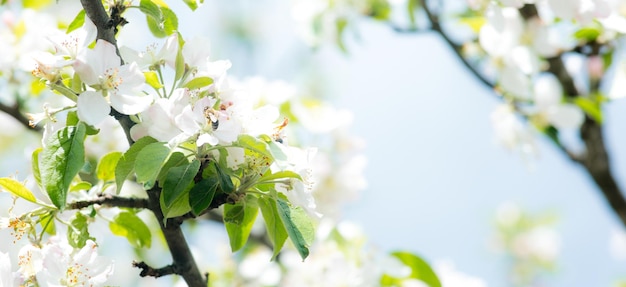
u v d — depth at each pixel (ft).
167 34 5.09
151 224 5.98
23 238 5.08
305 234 4.90
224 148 4.90
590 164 6.61
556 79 6.59
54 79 4.88
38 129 5.85
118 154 5.08
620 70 6.23
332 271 5.93
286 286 6.09
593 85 6.58
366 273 5.89
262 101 6.26
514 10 6.04
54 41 4.92
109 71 4.87
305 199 4.92
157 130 4.86
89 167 5.11
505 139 6.39
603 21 5.67
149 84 4.93
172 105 4.87
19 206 5.05
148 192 5.00
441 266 6.70
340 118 6.52
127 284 7.21
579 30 6.07
